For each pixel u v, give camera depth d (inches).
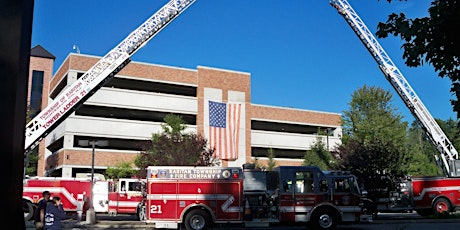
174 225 700.0
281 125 2524.6
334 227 705.6
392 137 1454.2
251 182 730.8
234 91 2283.5
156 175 711.1
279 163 2370.8
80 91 949.8
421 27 193.2
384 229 735.1
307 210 708.7
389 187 966.4
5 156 75.6
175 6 1012.5
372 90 1531.7
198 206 706.2
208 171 714.2
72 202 1021.2
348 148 1123.3
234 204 707.4
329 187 716.0
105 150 1919.3
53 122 928.9
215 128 2148.1
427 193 989.2
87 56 1929.1
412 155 1401.3
